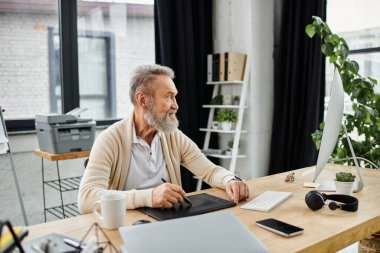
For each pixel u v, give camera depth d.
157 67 1.75
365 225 1.26
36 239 1.08
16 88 3.43
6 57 3.38
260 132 3.80
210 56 3.86
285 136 3.66
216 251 0.85
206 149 3.83
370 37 3.29
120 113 3.99
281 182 1.86
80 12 3.70
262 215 1.33
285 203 1.48
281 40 3.66
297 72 3.55
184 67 3.76
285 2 3.63
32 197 3.31
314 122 3.41
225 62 3.67
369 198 1.57
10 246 0.81
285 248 1.02
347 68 2.66
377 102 2.57
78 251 0.98
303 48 3.55
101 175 1.60
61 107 3.61
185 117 3.79
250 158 3.76
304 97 3.52
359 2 3.34
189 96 3.86
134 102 1.78
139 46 4.05
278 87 3.70
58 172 3.23
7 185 3.20
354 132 3.12
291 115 3.57
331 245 1.12
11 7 3.37
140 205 1.40
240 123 3.63
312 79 3.41
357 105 2.70
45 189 3.37
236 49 3.83
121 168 1.73
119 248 1.02
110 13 3.87
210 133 3.90
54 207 3.24
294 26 3.58
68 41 3.53
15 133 3.21
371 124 2.63
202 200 1.51
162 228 0.94
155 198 1.39
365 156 2.66
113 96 3.94
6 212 3.20
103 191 1.46
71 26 3.54
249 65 3.68
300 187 1.75
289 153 3.60
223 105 3.71
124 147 1.74
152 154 1.80
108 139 1.71
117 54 3.94
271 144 3.78
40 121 2.93
